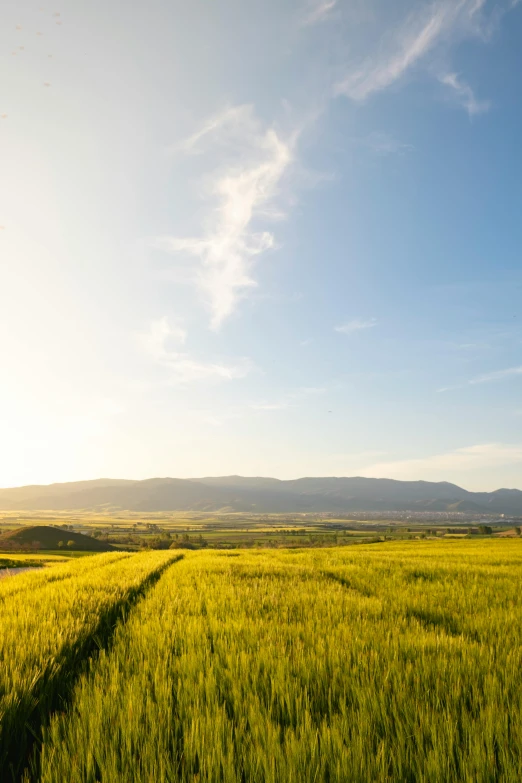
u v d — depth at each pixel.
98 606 8.24
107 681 4.53
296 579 13.76
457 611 8.68
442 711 3.72
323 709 3.96
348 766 2.88
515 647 5.66
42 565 38.66
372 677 4.47
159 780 2.75
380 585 12.72
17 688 4.02
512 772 2.84
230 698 4.14
